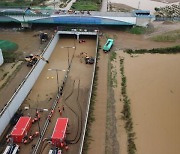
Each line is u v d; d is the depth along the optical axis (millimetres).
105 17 96812
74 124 59094
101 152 51719
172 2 131375
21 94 64562
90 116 60000
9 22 103188
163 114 60719
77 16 97812
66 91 69562
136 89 68688
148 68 77562
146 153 51500
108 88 69000
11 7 108125
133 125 57688
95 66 77938
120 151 51906
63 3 125062
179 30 97500
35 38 95875
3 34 99000
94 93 67250
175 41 92625
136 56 83875
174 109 62156
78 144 54156
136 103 63906
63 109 63344
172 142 53812
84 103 65438
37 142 54219
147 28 99312
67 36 98500
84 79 74375
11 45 90812
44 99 66812
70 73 77125
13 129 54594
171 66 78312
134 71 76188
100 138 54719
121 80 72250
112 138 54719
